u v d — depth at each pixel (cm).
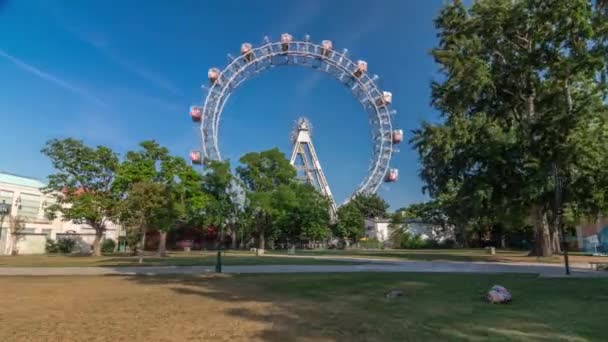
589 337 812
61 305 1228
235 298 1362
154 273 2291
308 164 9612
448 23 3681
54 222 6122
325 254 5012
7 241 5406
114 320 1008
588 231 5481
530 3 3112
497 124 3819
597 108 3141
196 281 1880
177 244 7781
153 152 4709
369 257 4119
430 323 945
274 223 7075
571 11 2803
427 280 1812
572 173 3391
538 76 3481
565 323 934
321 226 7619
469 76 3278
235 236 7606
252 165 6775
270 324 955
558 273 2136
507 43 3534
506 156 3484
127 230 4291
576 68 2927
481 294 1376
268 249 7575
